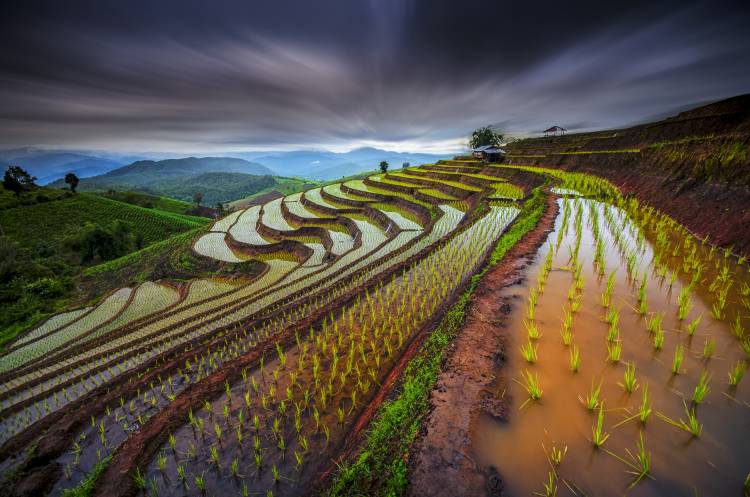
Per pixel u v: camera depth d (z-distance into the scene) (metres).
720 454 4.44
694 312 8.00
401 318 11.59
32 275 45.03
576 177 30.03
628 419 5.14
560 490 4.19
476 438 5.12
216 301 24.75
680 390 5.61
